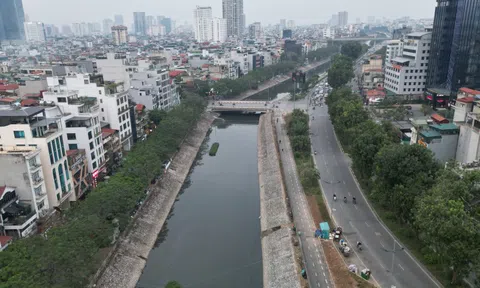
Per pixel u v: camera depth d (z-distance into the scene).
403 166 102.56
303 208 124.25
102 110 157.38
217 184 162.25
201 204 144.12
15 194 100.94
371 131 140.50
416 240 100.12
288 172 155.38
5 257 77.25
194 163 186.75
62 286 72.56
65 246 80.56
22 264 75.00
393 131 154.88
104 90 155.62
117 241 104.88
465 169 97.62
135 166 128.00
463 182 83.00
